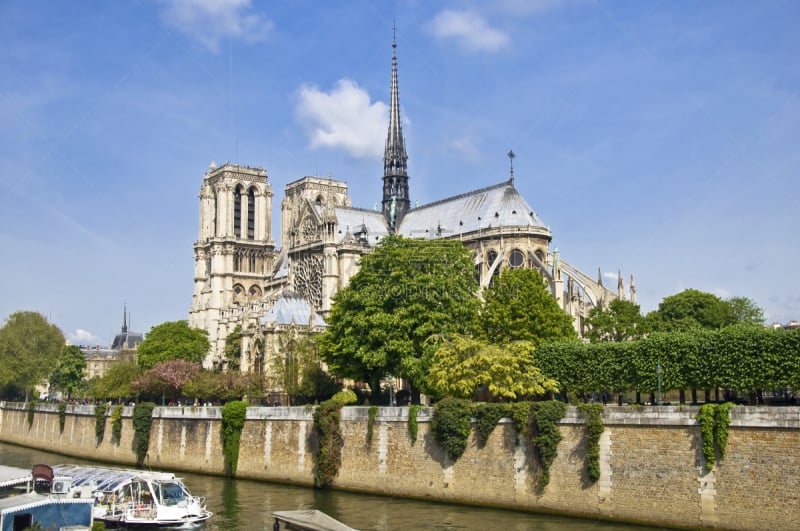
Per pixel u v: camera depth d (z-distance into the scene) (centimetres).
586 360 8206
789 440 5606
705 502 5891
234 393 12800
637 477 6238
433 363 8575
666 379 7600
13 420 15575
